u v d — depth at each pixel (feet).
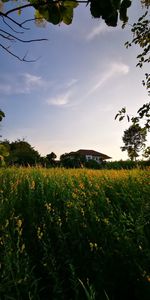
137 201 14.25
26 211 14.56
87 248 10.69
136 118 14.01
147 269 8.75
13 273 8.23
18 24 3.66
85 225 11.71
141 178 20.42
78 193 16.20
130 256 9.57
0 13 3.61
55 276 8.57
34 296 7.92
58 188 18.34
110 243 10.37
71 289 9.41
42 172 24.81
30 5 3.73
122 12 3.38
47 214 13.44
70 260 9.53
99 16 3.41
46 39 3.86
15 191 17.20
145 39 15.74
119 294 9.21
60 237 10.85
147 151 14.40
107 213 13.39
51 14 3.88
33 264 10.55
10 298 7.35
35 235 12.39
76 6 3.86
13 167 27.25
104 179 21.48
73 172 25.59
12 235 10.91
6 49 3.79
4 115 4.98
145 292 8.25
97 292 8.70
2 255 9.57
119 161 51.83
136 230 10.18
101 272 9.27
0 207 13.91
